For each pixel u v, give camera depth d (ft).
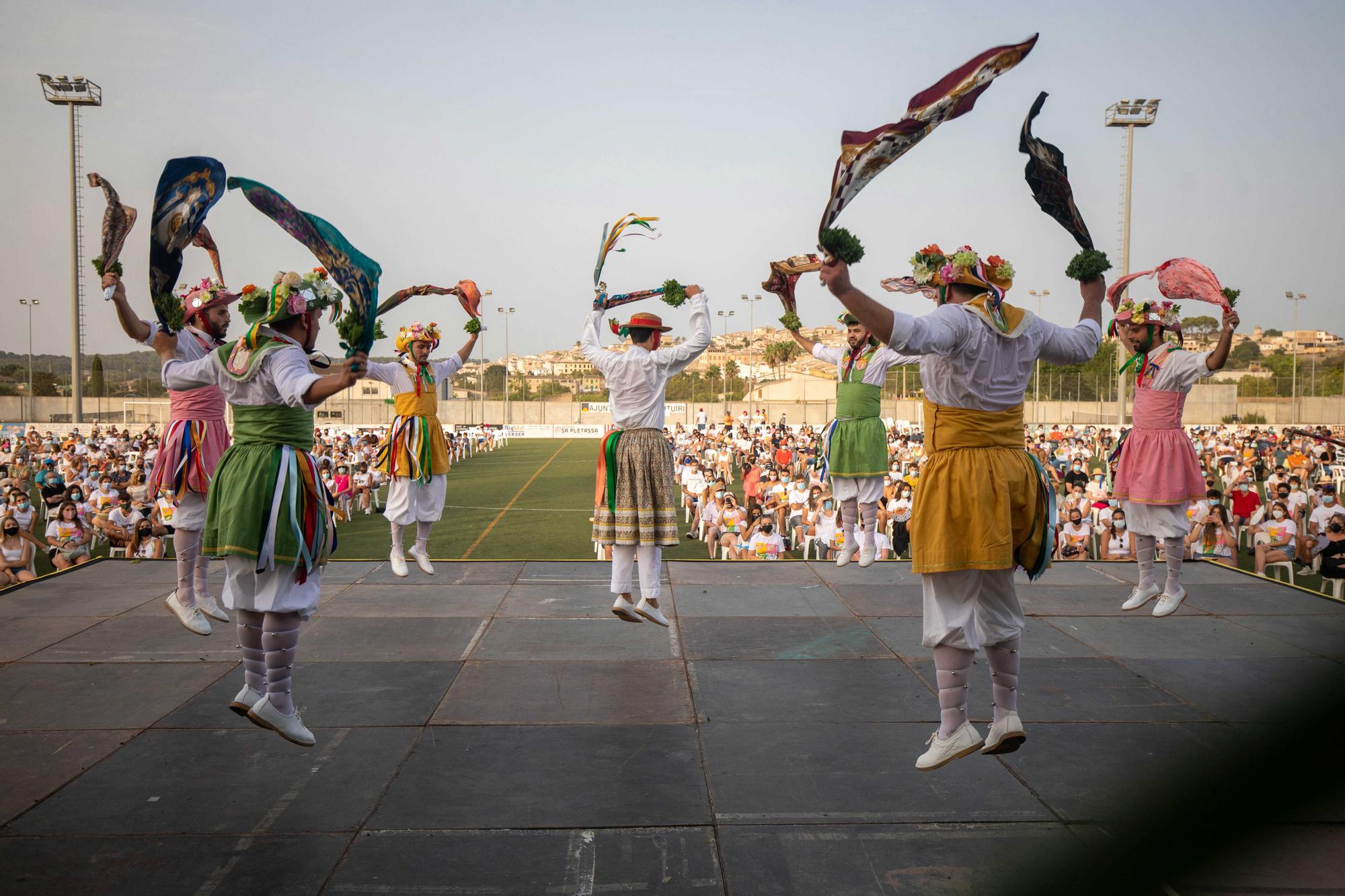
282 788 11.80
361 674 16.46
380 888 9.46
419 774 12.25
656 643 18.48
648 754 12.97
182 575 17.47
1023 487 10.46
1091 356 11.18
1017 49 9.12
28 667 16.71
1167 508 19.83
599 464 17.42
